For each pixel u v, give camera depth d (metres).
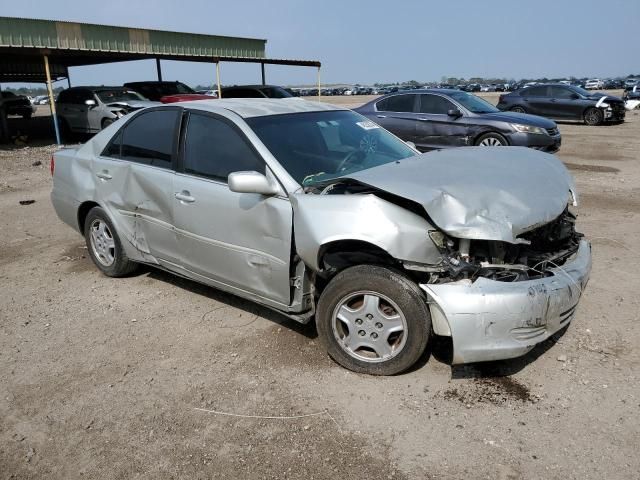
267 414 3.12
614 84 66.94
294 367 3.58
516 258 3.19
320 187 3.56
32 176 11.52
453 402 3.13
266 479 2.65
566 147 13.86
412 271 3.35
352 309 3.40
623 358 3.49
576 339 3.75
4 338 4.16
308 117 4.34
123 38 19.19
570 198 3.86
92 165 5.05
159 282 5.15
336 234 3.20
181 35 21.36
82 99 18.20
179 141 4.28
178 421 3.10
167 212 4.33
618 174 9.91
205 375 3.54
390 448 2.80
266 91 18.91
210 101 4.49
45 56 16.98
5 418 3.21
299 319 3.72
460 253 3.10
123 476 2.71
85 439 2.99
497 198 3.14
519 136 10.34
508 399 3.14
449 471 2.62
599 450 2.70
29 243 6.59
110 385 3.48
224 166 3.95
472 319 2.96
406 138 11.55
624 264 5.09
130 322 4.34
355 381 3.39
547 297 3.02
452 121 10.95
